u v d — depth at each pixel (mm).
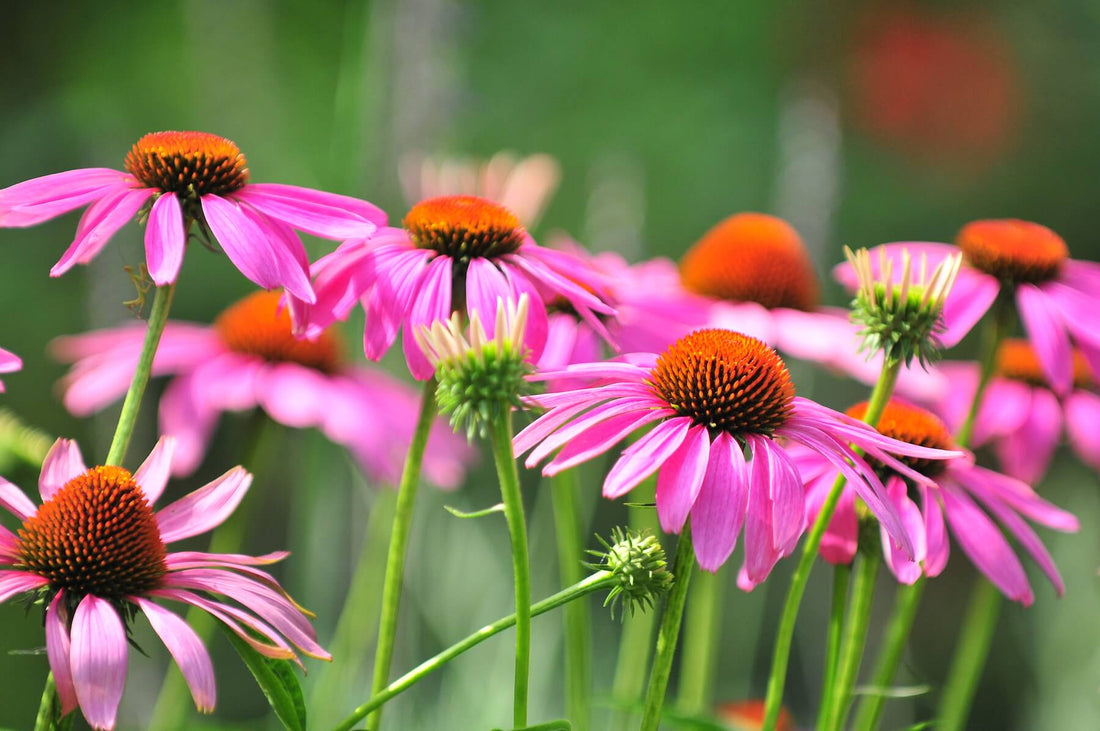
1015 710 2787
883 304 1317
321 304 1352
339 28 3492
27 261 3117
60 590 1283
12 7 3598
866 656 1946
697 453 1300
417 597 1699
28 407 2998
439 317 1345
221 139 1343
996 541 1372
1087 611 2121
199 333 1624
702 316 1537
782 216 1761
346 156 1806
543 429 1316
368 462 1568
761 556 1287
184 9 3363
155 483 1329
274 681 1287
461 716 1699
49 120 3496
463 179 1488
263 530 2480
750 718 1528
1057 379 1466
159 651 1638
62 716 1271
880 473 1374
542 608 1287
